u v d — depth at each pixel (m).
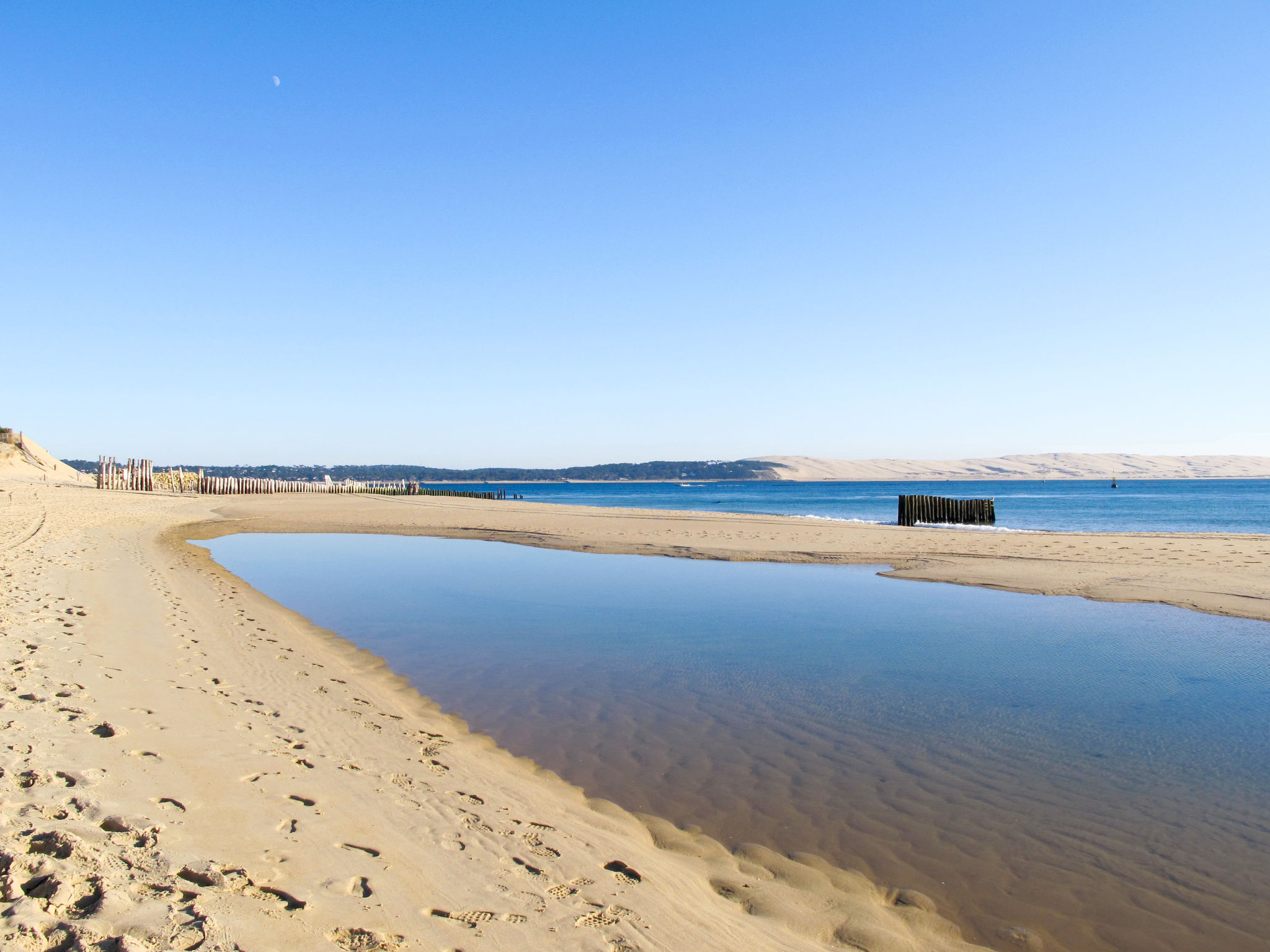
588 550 24.45
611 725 7.81
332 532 31.41
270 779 5.05
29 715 5.62
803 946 3.92
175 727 5.89
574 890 4.08
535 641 11.58
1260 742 7.34
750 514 42.94
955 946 4.14
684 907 4.09
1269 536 26.70
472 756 6.65
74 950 2.63
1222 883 4.86
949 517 39.22
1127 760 6.91
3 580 12.20
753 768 6.73
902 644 11.37
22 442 70.00
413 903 3.60
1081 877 4.93
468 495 86.56
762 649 11.07
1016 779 6.50
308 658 9.80
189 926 2.94
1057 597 15.24
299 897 3.44
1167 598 14.78
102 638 8.97
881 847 5.30
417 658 10.48
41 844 3.43
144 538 24.06
